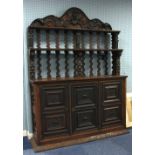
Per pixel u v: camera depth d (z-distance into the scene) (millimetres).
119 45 3328
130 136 2844
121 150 2420
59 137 2533
